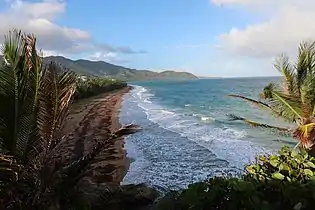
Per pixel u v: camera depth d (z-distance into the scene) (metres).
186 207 3.59
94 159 6.82
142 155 15.91
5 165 5.36
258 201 3.40
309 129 9.61
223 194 3.58
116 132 6.73
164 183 11.77
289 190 3.56
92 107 37.94
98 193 8.24
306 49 11.23
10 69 5.31
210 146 17.70
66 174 6.40
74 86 6.25
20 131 5.61
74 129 22.12
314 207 3.50
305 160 4.36
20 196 5.89
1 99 5.36
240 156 15.39
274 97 11.91
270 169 4.34
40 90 5.71
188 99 55.22
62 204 6.15
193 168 13.66
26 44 5.55
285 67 11.88
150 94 72.50
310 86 10.52
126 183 11.48
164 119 29.84
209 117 30.33
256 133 21.14
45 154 6.14
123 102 47.84
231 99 50.25
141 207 8.85
